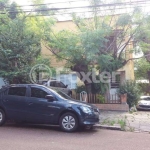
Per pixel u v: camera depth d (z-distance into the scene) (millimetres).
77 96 16781
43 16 15781
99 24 15266
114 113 14211
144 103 17547
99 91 16875
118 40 16312
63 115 9062
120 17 15172
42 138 7855
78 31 15867
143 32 15586
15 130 9156
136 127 10242
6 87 10297
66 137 8102
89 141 7570
